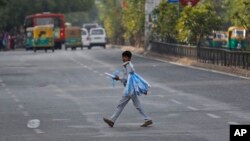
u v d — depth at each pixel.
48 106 44.03
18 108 43.28
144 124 33.56
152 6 127.56
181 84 58.84
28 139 30.20
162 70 78.06
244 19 82.12
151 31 125.50
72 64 93.81
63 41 172.25
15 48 197.25
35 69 84.88
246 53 69.88
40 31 155.12
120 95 50.59
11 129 33.66
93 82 63.03
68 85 60.41
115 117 33.78
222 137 29.42
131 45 162.50
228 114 37.72
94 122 35.81
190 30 94.38
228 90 52.28
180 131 31.66
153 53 117.31
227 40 105.12
